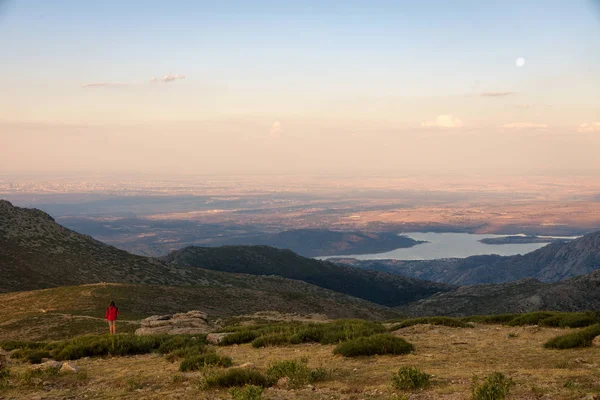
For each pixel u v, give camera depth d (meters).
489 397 10.60
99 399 13.46
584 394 10.72
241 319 49.06
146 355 22.22
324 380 14.01
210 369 16.12
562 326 23.44
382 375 14.07
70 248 133.25
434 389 12.09
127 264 137.38
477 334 22.27
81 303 66.56
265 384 13.87
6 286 95.94
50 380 16.53
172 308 74.31
